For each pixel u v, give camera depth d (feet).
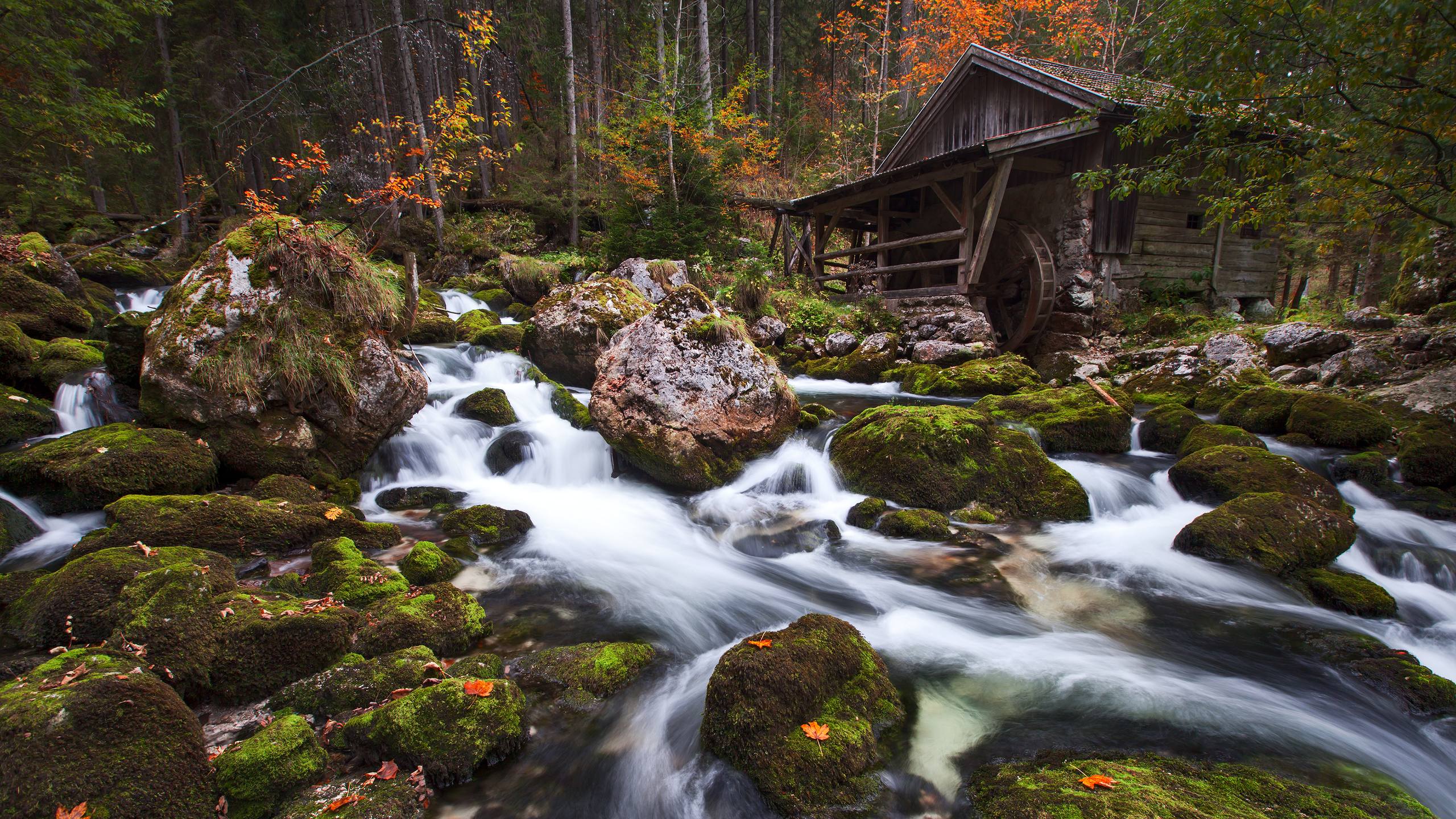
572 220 69.62
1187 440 24.13
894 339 44.75
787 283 58.08
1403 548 16.60
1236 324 38.14
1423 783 9.07
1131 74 22.89
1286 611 14.11
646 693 10.96
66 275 31.50
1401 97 16.52
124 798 7.16
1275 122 18.43
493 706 9.48
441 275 59.77
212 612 10.82
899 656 12.21
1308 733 9.95
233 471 18.72
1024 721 10.20
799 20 110.63
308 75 63.87
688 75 60.80
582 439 23.48
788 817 8.20
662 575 15.76
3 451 17.33
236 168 36.32
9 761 7.04
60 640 10.84
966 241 45.73
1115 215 43.34
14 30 36.63
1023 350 47.78
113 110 40.65
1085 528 18.71
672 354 21.16
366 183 41.47
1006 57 46.93
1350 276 64.23
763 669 9.50
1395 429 23.25
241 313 18.80
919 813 8.28
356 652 11.10
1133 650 12.53
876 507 19.29
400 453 21.59
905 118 82.84
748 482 21.74
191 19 71.51
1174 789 7.89
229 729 9.45
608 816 8.38
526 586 14.90
